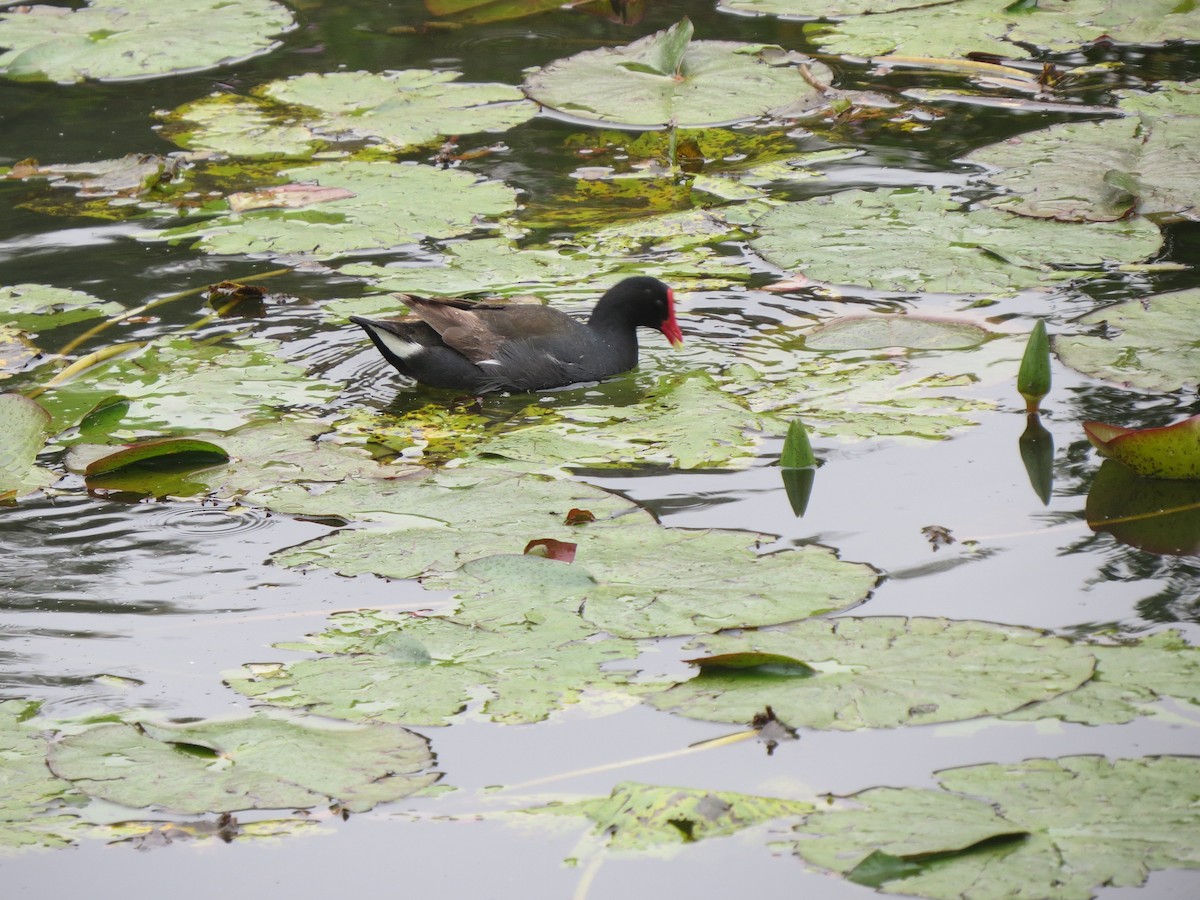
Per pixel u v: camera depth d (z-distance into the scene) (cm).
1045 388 1093
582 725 741
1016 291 1323
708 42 2081
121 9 2330
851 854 621
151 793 684
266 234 1516
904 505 976
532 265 1433
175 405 1175
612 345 1255
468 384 1222
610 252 1469
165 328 1327
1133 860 601
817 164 1688
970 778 674
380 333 1204
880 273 1361
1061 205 1499
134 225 1575
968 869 605
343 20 2319
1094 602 843
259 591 897
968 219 1481
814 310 1337
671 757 715
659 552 905
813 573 866
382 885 639
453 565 902
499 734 735
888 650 777
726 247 1476
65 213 1612
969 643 780
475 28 2259
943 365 1202
